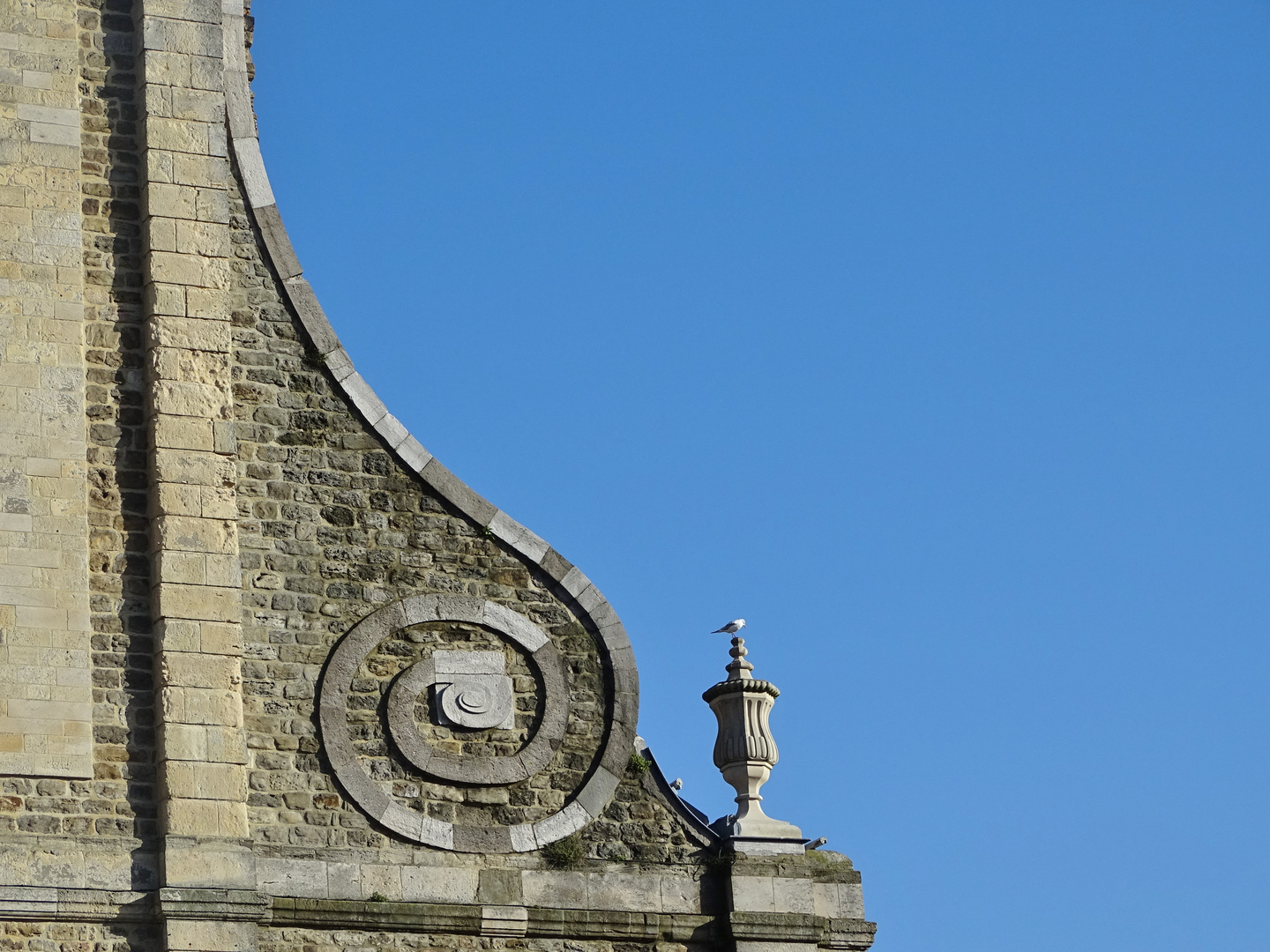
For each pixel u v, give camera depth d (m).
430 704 31.73
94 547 31.00
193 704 30.34
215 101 33.25
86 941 29.12
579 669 32.44
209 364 32.00
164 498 31.17
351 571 32.03
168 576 30.83
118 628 30.73
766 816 32.41
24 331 31.62
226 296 32.41
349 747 31.19
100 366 31.84
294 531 31.98
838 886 32.22
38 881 29.17
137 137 33.03
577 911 31.23
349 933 30.36
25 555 30.64
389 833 30.98
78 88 33.03
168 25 33.41
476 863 31.17
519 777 31.67
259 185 33.44
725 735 32.94
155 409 31.58
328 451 32.50
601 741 32.19
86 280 32.19
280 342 32.75
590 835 31.73
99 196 32.59
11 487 30.88
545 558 32.72
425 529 32.50
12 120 32.53
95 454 31.44
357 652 31.62
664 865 31.88
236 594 31.05
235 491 31.64
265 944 30.02
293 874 30.36
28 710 29.97
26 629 30.31
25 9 33.12
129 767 30.14
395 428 32.75
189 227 32.50
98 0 33.53
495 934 30.89
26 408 31.28
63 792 29.80
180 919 29.25
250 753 30.80
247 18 36.31
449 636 32.12
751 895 31.69
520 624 32.38
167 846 29.56
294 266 33.12
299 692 31.30
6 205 32.12
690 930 31.59
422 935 30.64
